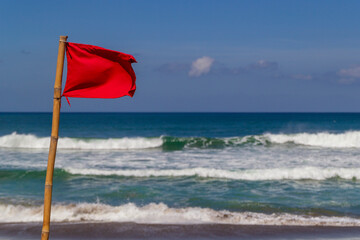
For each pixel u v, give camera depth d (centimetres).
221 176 1305
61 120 8631
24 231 748
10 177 1271
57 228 769
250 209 927
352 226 787
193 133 4328
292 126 5828
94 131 4512
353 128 5075
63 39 299
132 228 773
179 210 894
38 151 2138
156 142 2364
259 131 4622
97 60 311
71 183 1212
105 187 1162
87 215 857
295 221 821
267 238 713
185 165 1612
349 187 1162
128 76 319
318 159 1767
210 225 792
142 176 1315
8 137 2381
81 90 312
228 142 2425
